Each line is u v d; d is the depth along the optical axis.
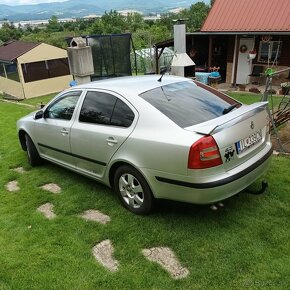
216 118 3.46
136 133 3.51
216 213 3.75
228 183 3.15
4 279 3.01
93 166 4.22
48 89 20.44
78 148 4.31
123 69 16.38
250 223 3.53
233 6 15.12
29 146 5.46
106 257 3.22
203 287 2.77
